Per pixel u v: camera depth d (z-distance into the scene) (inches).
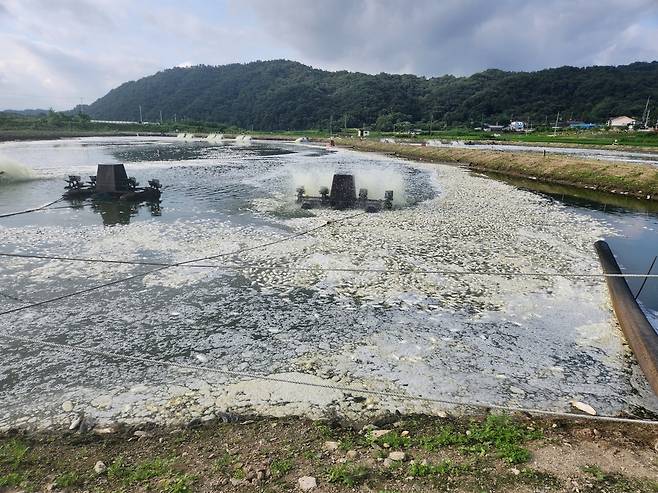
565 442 184.2
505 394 236.4
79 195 774.5
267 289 375.9
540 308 346.3
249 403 224.1
